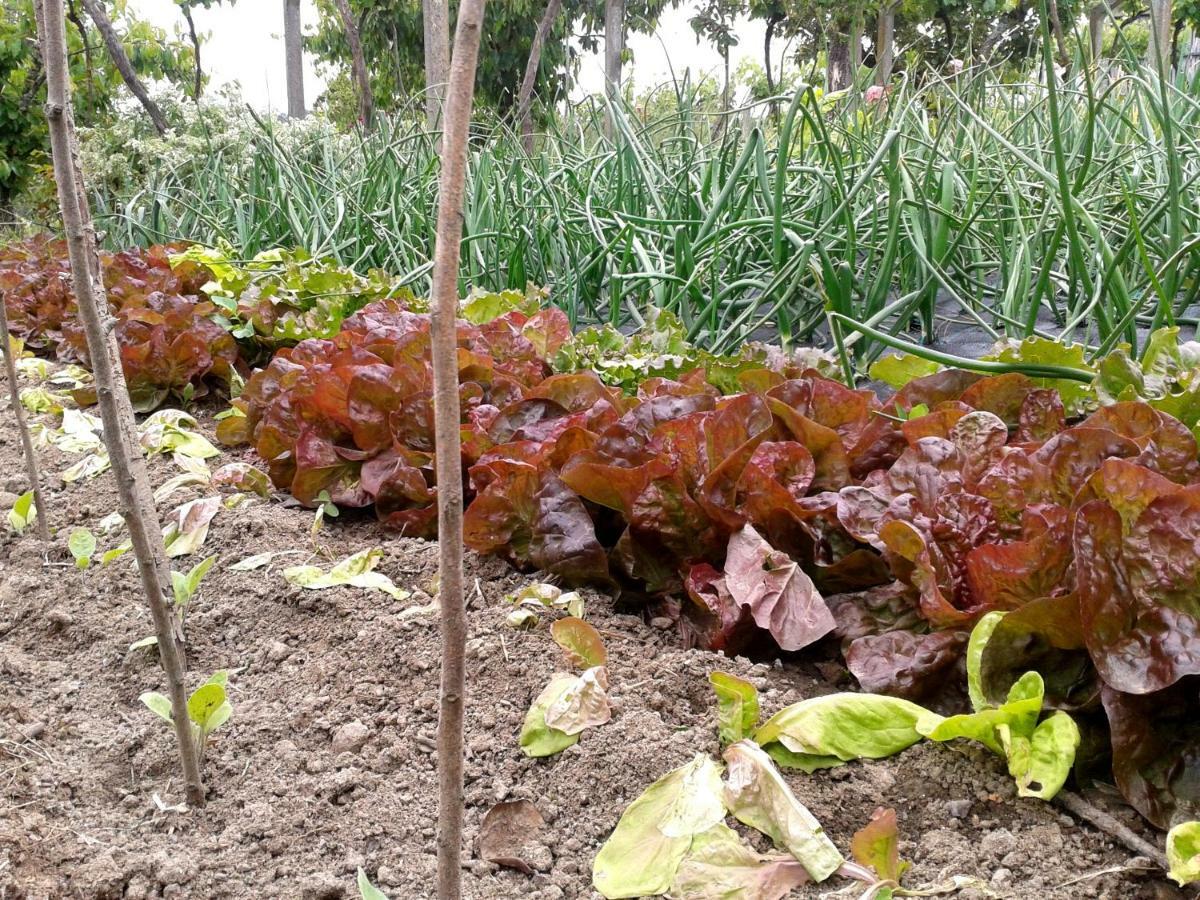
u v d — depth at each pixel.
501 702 1.65
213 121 8.38
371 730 1.61
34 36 9.91
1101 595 1.35
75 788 1.52
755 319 4.04
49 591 2.20
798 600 1.72
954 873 1.27
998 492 1.68
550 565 1.98
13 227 10.58
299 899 1.28
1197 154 3.38
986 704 1.46
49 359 4.55
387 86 13.56
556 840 1.38
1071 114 4.78
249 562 2.21
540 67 11.31
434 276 0.87
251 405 2.93
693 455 1.96
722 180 4.01
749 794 1.34
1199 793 1.30
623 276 3.46
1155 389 2.16
